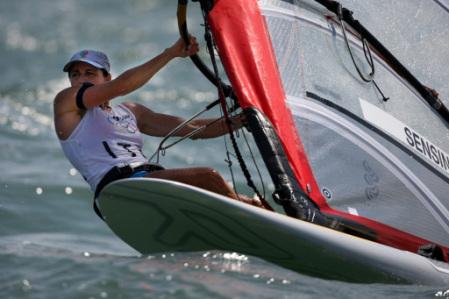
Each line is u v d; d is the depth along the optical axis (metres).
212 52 20.14
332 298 17.47
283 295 17.36
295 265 19.08
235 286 17.62
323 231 18.31
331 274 18.94
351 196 20.50
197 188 17.72
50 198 31.97
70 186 33.31
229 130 19.89
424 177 22.08
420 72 23.33
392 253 18.98
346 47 22.06
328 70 21.42
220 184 19.48
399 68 22.67
